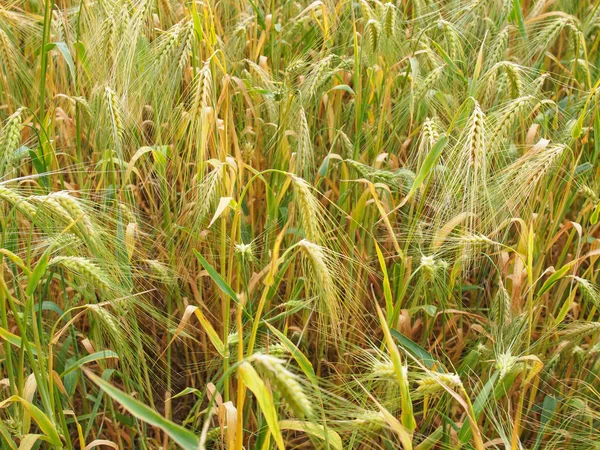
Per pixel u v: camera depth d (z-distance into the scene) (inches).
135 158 25.4
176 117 29.1
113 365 29.4
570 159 33.4
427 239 27.4
